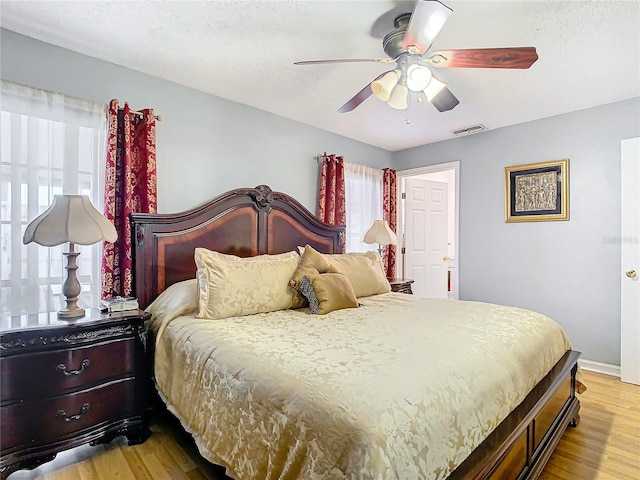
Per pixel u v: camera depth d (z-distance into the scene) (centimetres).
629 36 204
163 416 221
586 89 279
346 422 101
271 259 254
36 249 209
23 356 162
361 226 416
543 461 163
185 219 265
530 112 331
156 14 189
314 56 231
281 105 315
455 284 412
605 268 313
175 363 191
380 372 124
